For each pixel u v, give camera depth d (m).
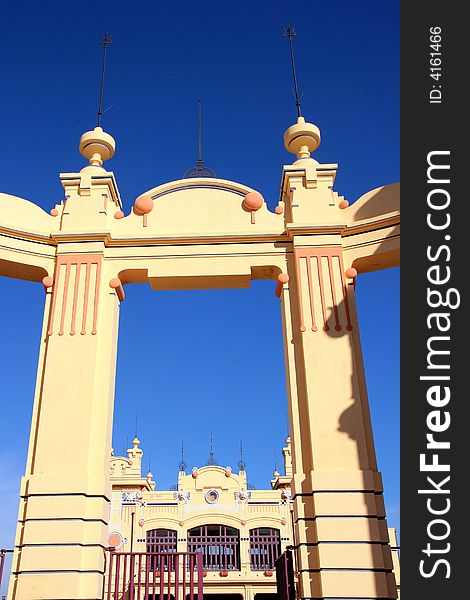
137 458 31.67
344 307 11.95
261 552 28.11
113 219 12.96
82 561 10.06
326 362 11.51
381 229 12.48
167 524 28.52
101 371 11.59
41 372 11.65
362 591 9.74
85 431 10.94
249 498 29.38
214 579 27.19
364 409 11.34
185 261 12.54
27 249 12.36
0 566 10.10
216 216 12.99
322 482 10.50
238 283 12.80
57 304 11.98
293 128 13.79
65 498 10.38
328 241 12.52
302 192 12.98
